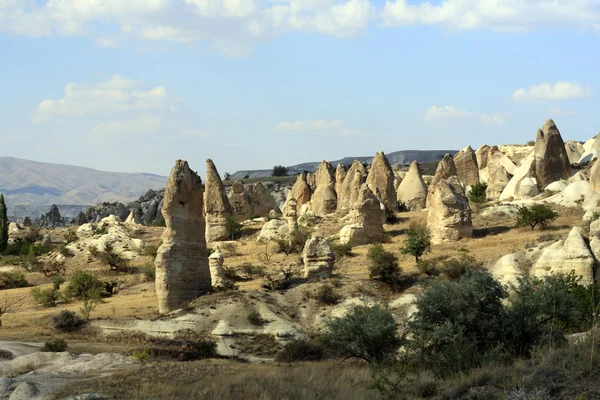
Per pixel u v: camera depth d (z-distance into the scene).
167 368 30.91
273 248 66.88
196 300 46.75
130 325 44.28
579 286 39.22
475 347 27.12
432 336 28.47
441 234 59.69
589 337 22.66
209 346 41.44
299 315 45.72
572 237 46.91
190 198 48.25
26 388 26.92
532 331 27.84
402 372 24.81
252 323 43.56
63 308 51.88
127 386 27.02
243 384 26.88
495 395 20.75
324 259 51.81
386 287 48.12
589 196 66.38
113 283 57.72
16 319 48.69
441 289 29.45
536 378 20.67
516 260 49.03
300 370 30.88
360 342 33.31
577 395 19.23
